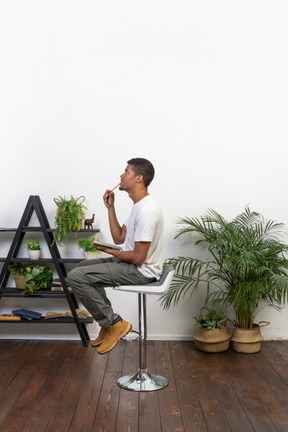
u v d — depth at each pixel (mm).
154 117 4004
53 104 4008
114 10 3990
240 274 3615
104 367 3369
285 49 4004
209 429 2477
